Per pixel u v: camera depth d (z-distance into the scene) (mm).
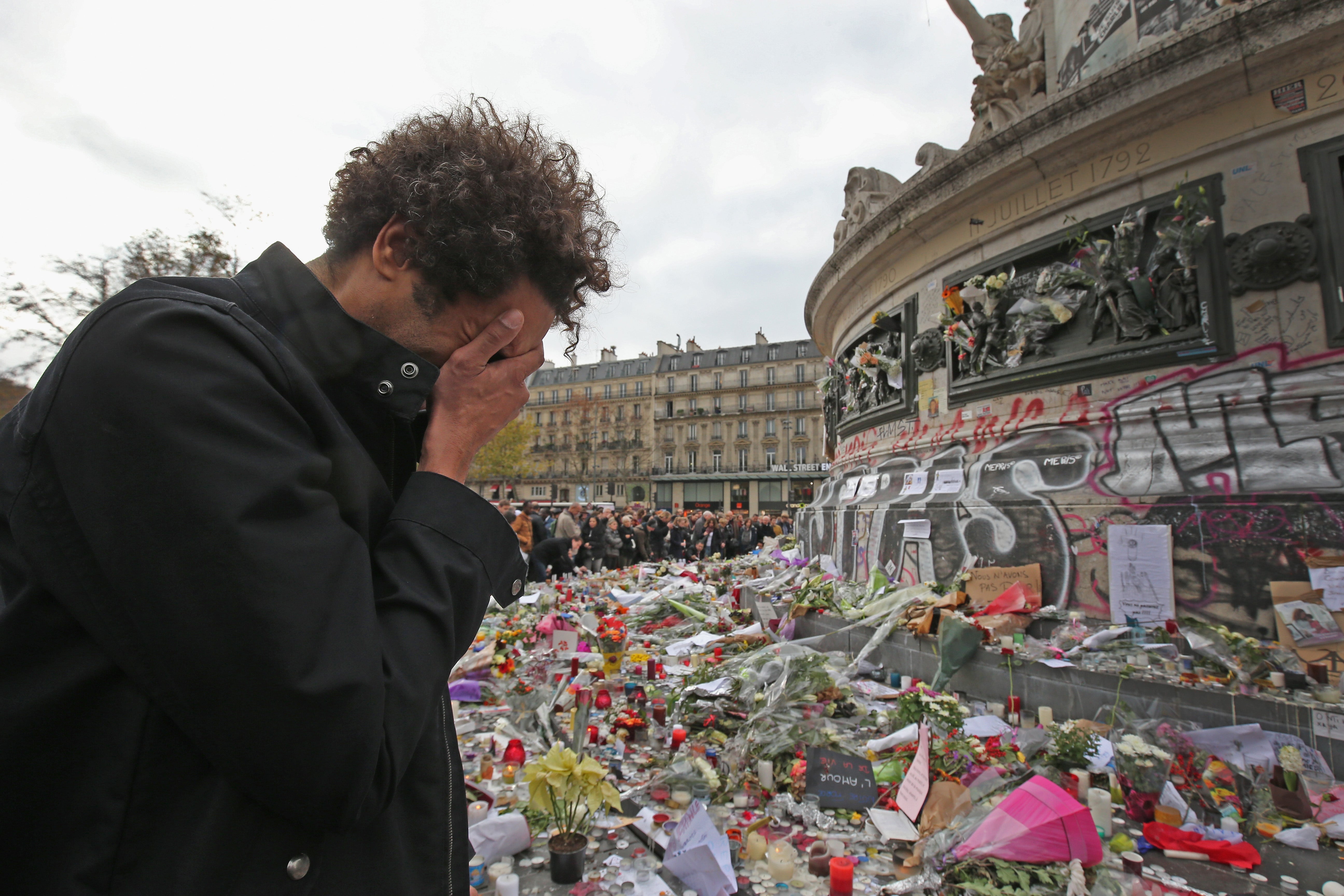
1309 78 4137
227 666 590
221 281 827
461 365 881
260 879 671
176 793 663
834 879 2119
